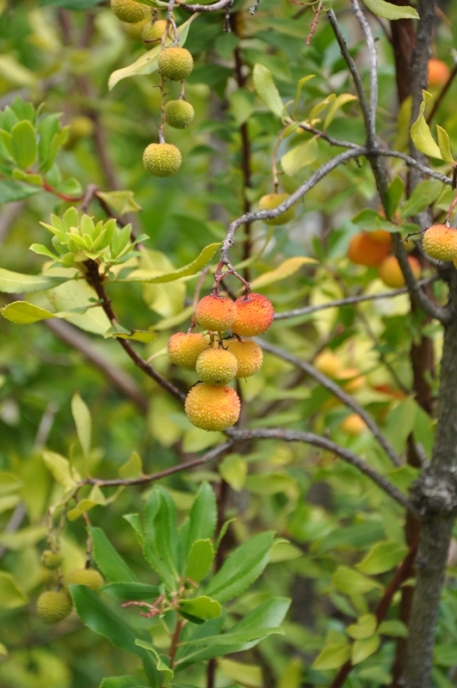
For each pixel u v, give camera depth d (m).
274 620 0.74
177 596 0.74
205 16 0.87
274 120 0.90
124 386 1.19
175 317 0.86
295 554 0.88
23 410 1.23
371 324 1.10
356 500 1.06
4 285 0.75
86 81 1.34
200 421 0.70
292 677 0.89
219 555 0.90
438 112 1.04
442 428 0.77
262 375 1.01
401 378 0.92
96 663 1.34
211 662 0.83
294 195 0.72
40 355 1.32
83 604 0.75
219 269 0.69
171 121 0.75
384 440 0.84
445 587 0.86
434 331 0.86
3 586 0.82
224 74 0.89
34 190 0.85
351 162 0.88
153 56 0.74
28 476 0.92
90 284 0.77
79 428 0.83
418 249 0.81
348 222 1.00
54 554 0.81
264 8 0.87
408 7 0.73
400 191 0.77
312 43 0.93
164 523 0.76
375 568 0.82
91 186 0.85
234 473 0.88
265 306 0.71
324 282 0.98
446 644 0.84
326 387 0.85
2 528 1.11
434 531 0.77
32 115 0.85
